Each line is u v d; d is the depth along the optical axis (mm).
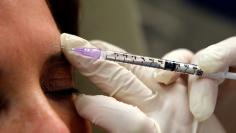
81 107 342
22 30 307
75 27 401
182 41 845
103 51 344
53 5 380
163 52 827
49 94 333
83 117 344
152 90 371
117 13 568
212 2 848
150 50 823
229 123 420
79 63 343
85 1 527
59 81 334
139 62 347
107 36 562
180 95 368
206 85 357
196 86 360
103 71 351
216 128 381
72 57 338
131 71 375
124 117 339
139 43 594
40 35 315
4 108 307
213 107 357
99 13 552
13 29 304
